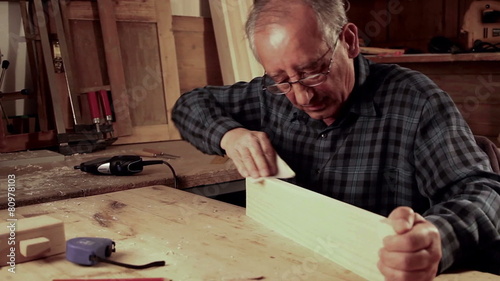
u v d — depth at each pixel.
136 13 2.73
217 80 3.08
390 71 1.51
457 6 3.22
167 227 1.18
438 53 2.96
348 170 1.50
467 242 0.95
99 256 0.97
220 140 1.49
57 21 2.46
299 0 1.19
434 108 1.38
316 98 1.29
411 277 0.80
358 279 0.90
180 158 2.17
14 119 2.52
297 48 1.18
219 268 0.94
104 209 1.35
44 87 2.55
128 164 1.77
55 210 1.35
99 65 2.64
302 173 1.59
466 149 1.25
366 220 0.89
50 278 0.91
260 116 1.73
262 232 1.15
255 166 1.27
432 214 1.01
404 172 1.42
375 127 1.47
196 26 2.98
